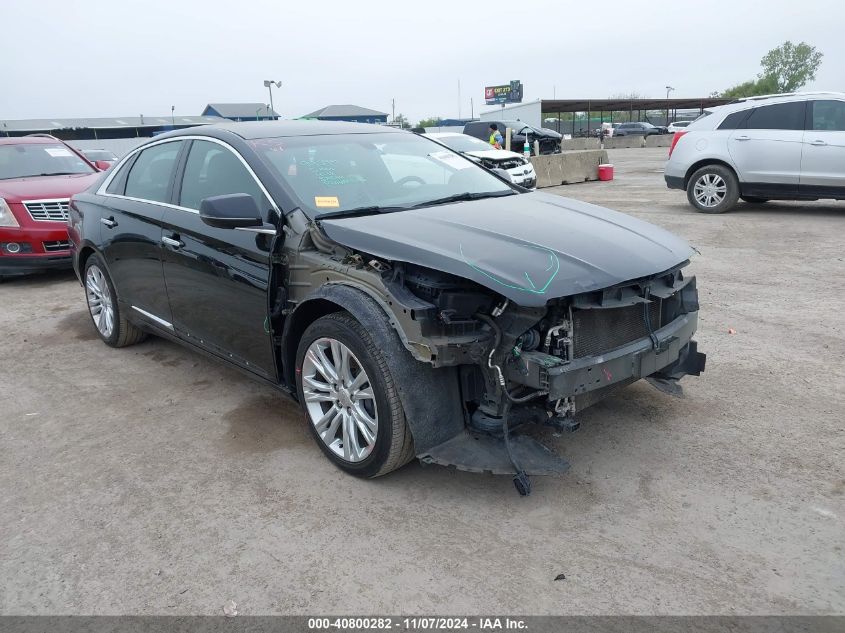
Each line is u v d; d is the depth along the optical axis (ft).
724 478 10.70
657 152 110.32
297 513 10.21
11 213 25.21
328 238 11.05
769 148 32.89
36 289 25.79
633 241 11.11
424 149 15.26
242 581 8.77
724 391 13.84
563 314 9.59
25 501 10.83
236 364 13.35
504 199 13.46
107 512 10.42
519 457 9.92
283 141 13.46
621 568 8.73
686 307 11.94
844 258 24.66
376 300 10.22
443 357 9.55
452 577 8.69
